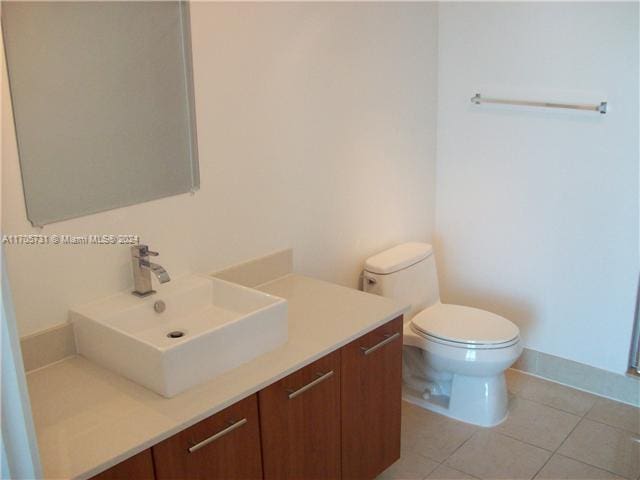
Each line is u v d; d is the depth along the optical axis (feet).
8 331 4.40
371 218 10.52
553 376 11.31
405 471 9.13
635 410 10.46
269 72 8.43
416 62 10.71
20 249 6.51
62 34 6.45
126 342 6.34
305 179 9.27
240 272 8.61
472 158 11.28
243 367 6.70
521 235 11.07
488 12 10.49
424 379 10.87
